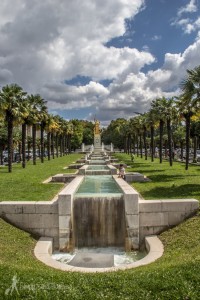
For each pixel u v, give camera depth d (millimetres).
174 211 18062
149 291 9219
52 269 12648
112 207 19156
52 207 18266
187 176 34156
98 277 10508
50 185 29047
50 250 16938
